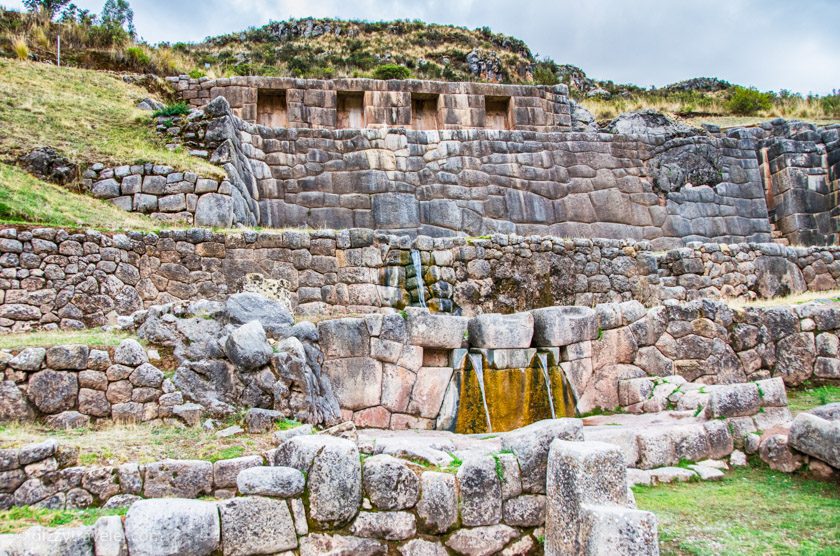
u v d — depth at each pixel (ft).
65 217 33.40
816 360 29.40
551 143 55.31
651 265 44.06
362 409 24.32
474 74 151.33
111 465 15.93
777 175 63.36
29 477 14.97
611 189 55.52
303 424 20.85
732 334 28.86
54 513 13.56
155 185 39.47
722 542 14.12
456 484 14.48
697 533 14.62
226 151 44.11
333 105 57.82
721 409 21.20
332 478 13.57
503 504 14.62
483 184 53.11
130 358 20.53
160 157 41.55
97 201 38.27
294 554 13.00
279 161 50.42
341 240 36.01
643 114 73.00
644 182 56.54
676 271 44.47
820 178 62.75
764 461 19.71
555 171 54.85
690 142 58.18
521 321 26.32
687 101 93.66
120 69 71.31
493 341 25.76
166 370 21.48
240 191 44.14
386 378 24.77
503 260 39.96
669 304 28.89
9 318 28.22
